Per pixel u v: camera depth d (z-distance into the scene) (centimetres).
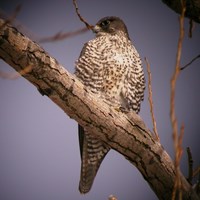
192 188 717
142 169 730
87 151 1031
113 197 567
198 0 652
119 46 1055
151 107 623
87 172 1028
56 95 674
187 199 709
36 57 628
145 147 713
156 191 736
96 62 1037
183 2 495
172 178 718
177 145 452
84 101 686
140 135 712
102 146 1019
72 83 672
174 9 677
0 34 593
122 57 1038
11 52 612
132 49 1069
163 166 717
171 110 436
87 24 637
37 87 668
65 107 694
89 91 695
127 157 734
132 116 718
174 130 439
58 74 655
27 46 616
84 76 1046
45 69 642
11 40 602
